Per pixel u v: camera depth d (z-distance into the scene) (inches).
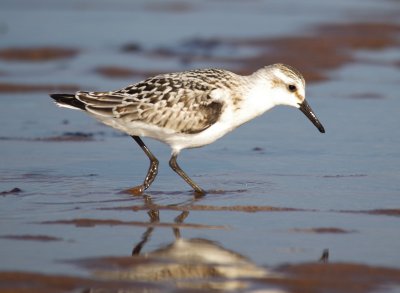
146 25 1418.6
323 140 773.3
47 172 662.5
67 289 430.9
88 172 665.0
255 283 440.1
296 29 1359.5
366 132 799.7
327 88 997.8
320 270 455.8
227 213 559.5
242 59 1132.5
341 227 527.8
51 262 464.8
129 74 1055.0
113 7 1630.2
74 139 778.8
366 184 629.0
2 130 806.5
